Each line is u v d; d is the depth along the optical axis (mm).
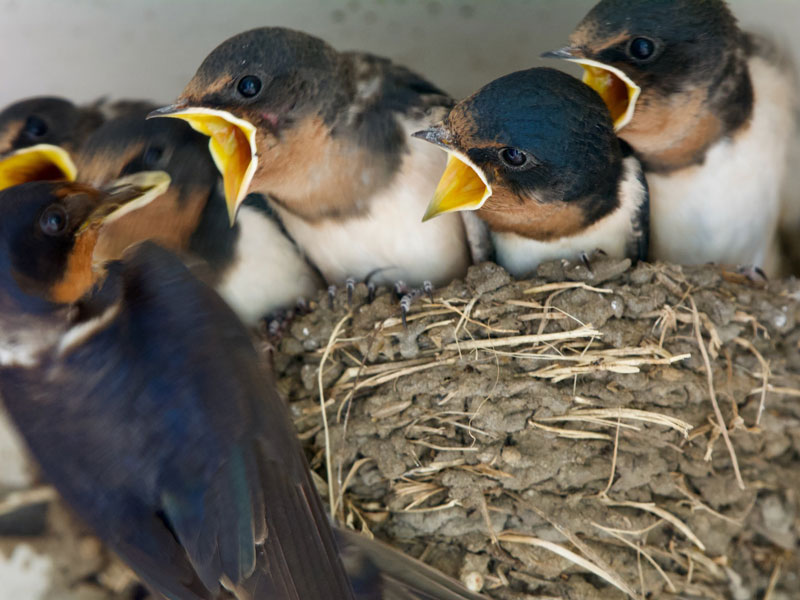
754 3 4105
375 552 3365
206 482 2869
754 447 3609
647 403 3512
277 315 3881
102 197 3025
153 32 4469
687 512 3553
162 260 3158
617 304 3533
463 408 3512
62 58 4480
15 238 2887
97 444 2939
